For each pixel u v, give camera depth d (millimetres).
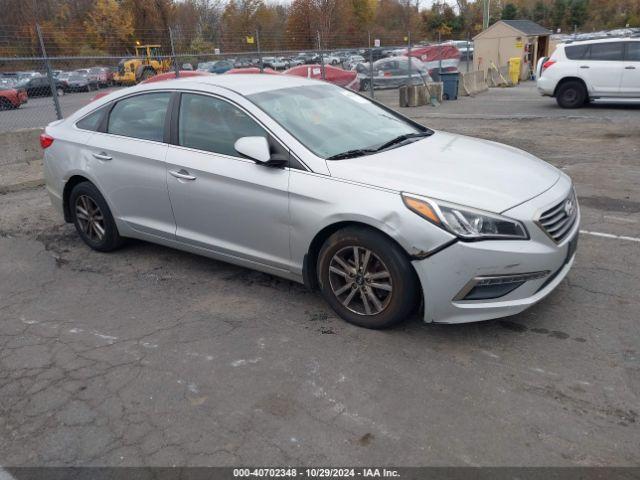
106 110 5125
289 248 3928
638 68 14078
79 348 3713
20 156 9859
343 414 2941
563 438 2703
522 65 28094
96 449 2773
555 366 3266
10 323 4098
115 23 38562
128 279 4793
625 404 2920
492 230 3271
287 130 3980
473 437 2734
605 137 10539
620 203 6305
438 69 24125
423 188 3438
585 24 76688
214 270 4898
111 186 4949
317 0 45938
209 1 41844
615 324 3689
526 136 11133
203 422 2930
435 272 3318
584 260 4738
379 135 4387
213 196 4227
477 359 3369
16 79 13312
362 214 3461
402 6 65562
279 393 3137
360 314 3734
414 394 3072
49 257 5391
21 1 34406
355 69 23156
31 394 3234
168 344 3707
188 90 4543
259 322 3939
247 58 23844
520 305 3381
